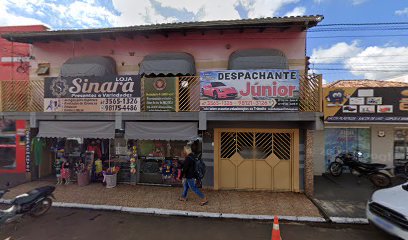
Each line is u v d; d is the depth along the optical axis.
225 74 7.44
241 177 8.59
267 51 8.53
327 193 8.25
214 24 8.27
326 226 5.90
